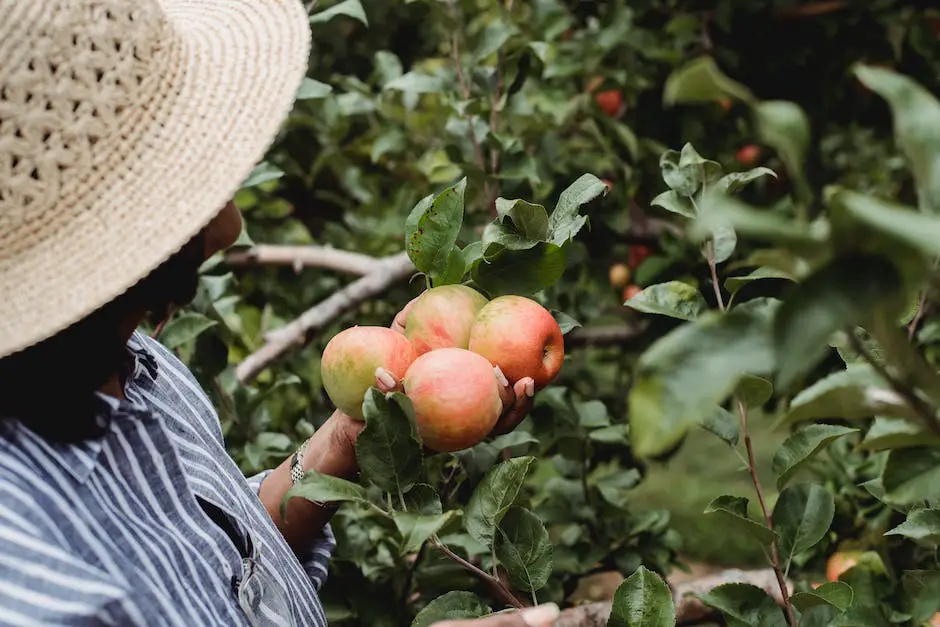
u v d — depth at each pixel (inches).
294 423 95.7
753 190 113.8
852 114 126.0
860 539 72.7
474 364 44.9
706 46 113.8
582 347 109.0
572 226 49.8
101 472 38.6
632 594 43.1
